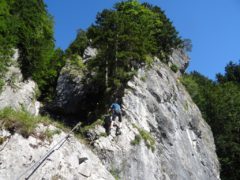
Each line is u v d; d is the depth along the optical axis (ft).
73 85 122.83
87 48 136.46
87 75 121.49
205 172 116.98
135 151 87.04
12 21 118.52
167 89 116.57
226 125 162.91
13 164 44.98
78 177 49.49
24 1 125.59
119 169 81.25
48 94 132.36
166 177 92.22
